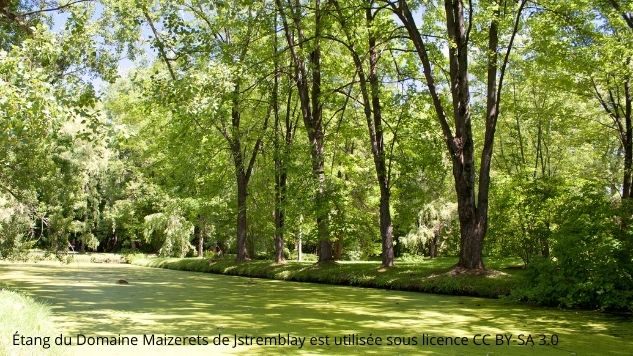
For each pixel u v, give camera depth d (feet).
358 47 57.72
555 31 45.57
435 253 100.27
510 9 44.98
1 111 25.04
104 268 82.94
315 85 61.57
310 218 66.90
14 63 25.64
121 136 29.71
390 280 49.03
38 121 26.94
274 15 56.70
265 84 59.06
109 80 37.96
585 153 83.35
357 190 89.35
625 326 26.66
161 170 86.07
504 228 49.78
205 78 41.19
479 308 33.58
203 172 75.56
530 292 35.70
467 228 46.06
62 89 28.32
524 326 26.58
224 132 71.61
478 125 76.54
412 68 57.52
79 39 33.78
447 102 55.83
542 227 47.26
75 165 59.82
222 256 89.56
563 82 57.26
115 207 123.95
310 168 59.36
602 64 47.21
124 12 47.44
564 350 20.83
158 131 83.41
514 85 70.79
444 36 46.42
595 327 26.35
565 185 48.21
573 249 34.01
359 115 73.26
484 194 46.39
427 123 53.16
